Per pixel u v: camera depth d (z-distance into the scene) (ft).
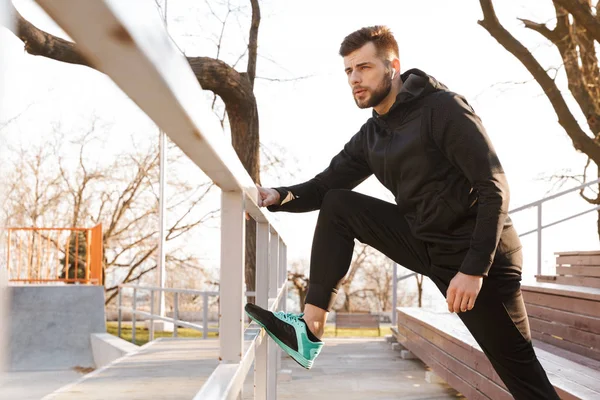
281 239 11.15
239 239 4.50
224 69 33.40
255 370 7.27
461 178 6.23
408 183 6.38
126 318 72.69
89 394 12.60
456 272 6.39
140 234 71.36
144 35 1.36
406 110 6.32
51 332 29.94
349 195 6.72
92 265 37.60
